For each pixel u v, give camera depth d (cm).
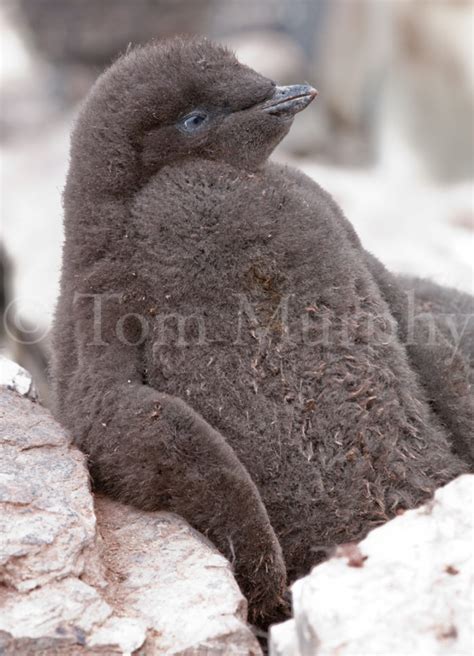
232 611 1109
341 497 1222
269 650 1114
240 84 1325
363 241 2766
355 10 5619
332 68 5728
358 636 943
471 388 1355
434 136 5031
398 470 1227
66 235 1317
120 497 1253
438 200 3139
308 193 1308
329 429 1225
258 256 1241
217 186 1273
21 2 5847
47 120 5119
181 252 1245
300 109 1338
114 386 1220
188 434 1177
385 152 5234
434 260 2570
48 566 1098
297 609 1000
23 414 1319
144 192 1285
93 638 1043
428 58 5056
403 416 1250
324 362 1233
